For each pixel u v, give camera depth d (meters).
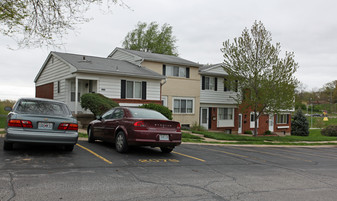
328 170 8.80
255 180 6.56
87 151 8.88
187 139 15.37
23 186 4.96
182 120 25.31
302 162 10.34
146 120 8.58
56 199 4.42
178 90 25.12
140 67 23.17
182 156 9.39
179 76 25.42
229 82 23.12
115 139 9.23
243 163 8.97
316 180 7.02
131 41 42.53
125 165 7.22
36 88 26.08
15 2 10.58
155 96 22.14
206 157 9.62
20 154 7.66
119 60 24.89
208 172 7.10
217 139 17.70
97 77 19.11
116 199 4.59
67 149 8.49
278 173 7.66
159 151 10.16
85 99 17.00
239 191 5.50
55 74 21.47
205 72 26.86
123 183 5.55
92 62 20.64
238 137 19.50
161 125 8.81
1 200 4.23
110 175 6.10
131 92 20.91
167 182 5.83
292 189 5.93
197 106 26.45
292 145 18.42
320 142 21.58
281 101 20.53
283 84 20.14
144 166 7.26
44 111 8.00
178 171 6.96
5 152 7.79
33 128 7.46
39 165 6.57
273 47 20.50
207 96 27.44
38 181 5.31
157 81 22.23
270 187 5.98
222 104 28.86
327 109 94.75
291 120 37.59
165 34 42.25
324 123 60.19
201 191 5.32
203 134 18.86
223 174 6.99
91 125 10.92
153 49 41.53
